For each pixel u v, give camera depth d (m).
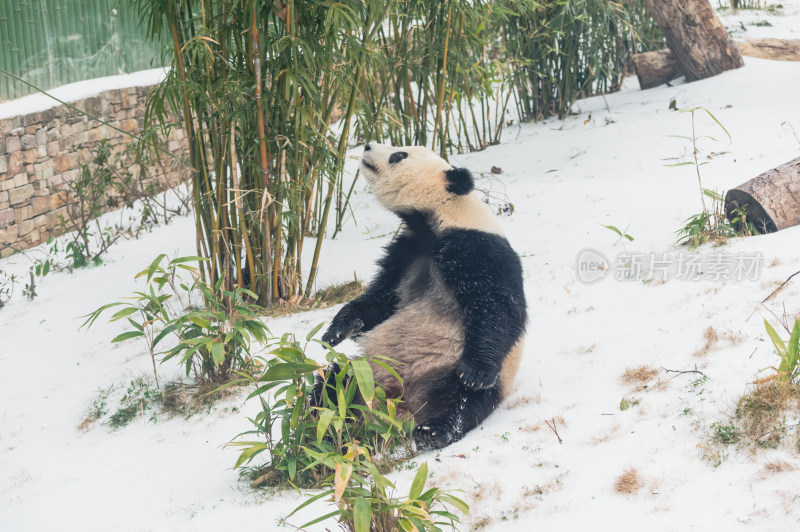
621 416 3.95
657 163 8.58
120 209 11.16
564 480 3.52
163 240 9.63
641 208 7.16
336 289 6.97
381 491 3.10
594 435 3.84
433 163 4.62
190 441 4.99
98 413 5.64
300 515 3.74
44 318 7.72
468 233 4.50
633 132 9.91
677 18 11.44
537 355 5.02
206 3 6.02
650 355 4.55
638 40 13.73
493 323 4.27
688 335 4.62
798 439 3.33
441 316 4.46
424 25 8.58
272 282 6.75
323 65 6.11
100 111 11.03
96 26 11.32
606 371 4.53
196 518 3.98
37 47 10.45
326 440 4.27
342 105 7.11
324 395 4.22
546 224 7.40
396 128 8.80
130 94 11.48
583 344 4.98
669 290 5.34
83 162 10.85
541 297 5.83
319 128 7.21
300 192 6.42
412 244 4.81
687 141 9.06
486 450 3.98
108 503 4.39
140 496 4.41
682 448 3.52
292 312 6.60
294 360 3.84
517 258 4.64
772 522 2.90
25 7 10.22
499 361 4.26
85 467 4.92
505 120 12.31
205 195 6.43
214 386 5.50
